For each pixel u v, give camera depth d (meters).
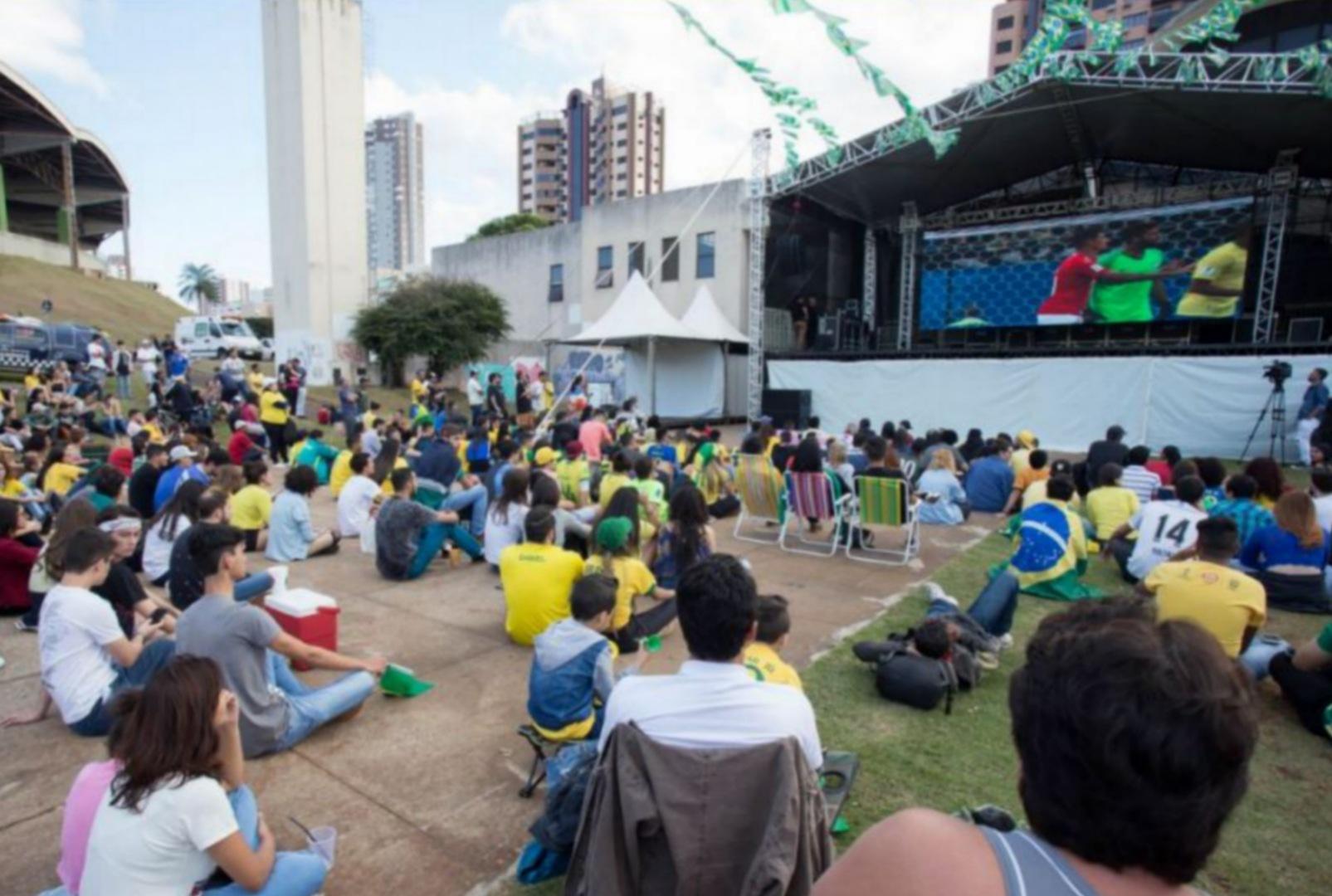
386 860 2.75
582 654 3.18
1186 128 16.20
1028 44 13.45
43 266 47.50
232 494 7.02
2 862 2.75
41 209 65.06
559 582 4.61
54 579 4.62
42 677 3.68
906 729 3.80
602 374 23.72
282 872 2.19
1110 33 12.34
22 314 37.41
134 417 13.58
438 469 8.72
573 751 2.78
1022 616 5.56
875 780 3.31
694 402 21.69
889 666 4.11
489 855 2.79
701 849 1.85
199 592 4.67
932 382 17.19
